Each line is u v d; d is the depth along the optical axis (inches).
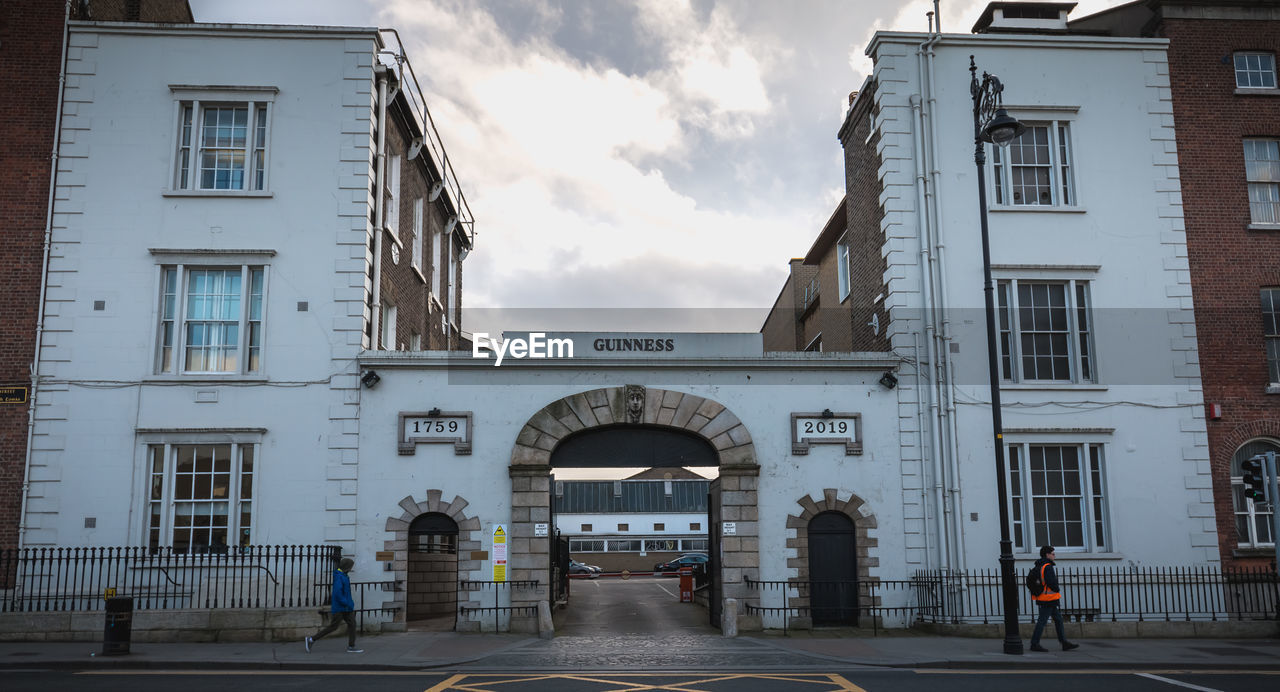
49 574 722.2
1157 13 930.1
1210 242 884.6
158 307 816.3
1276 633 773.9
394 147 957.8
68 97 837.2
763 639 754.2
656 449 844.6
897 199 878.4
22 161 828.6
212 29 850.8
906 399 845.8
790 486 826.8
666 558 2664.9
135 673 581.3
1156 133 898.7
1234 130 906.1
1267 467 747.4
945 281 857.5
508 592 794.2
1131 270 874.1
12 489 782.5
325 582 780.0
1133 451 844.6
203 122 855.1
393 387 820.0
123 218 824.9
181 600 751.7
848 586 819.4
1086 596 815.7
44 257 814.5
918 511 826.8
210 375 805.2
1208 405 856.9
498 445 817.5
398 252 969.5
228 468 801.6
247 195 833.5
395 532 796.6
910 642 727.7
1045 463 847.7
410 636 756.0
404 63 926.4
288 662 610.2
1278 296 885.8
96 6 896.3
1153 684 551.2
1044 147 899.4
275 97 850.8
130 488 786.2
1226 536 837.8
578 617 987.3
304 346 816.9
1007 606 669.9
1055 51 907.4
